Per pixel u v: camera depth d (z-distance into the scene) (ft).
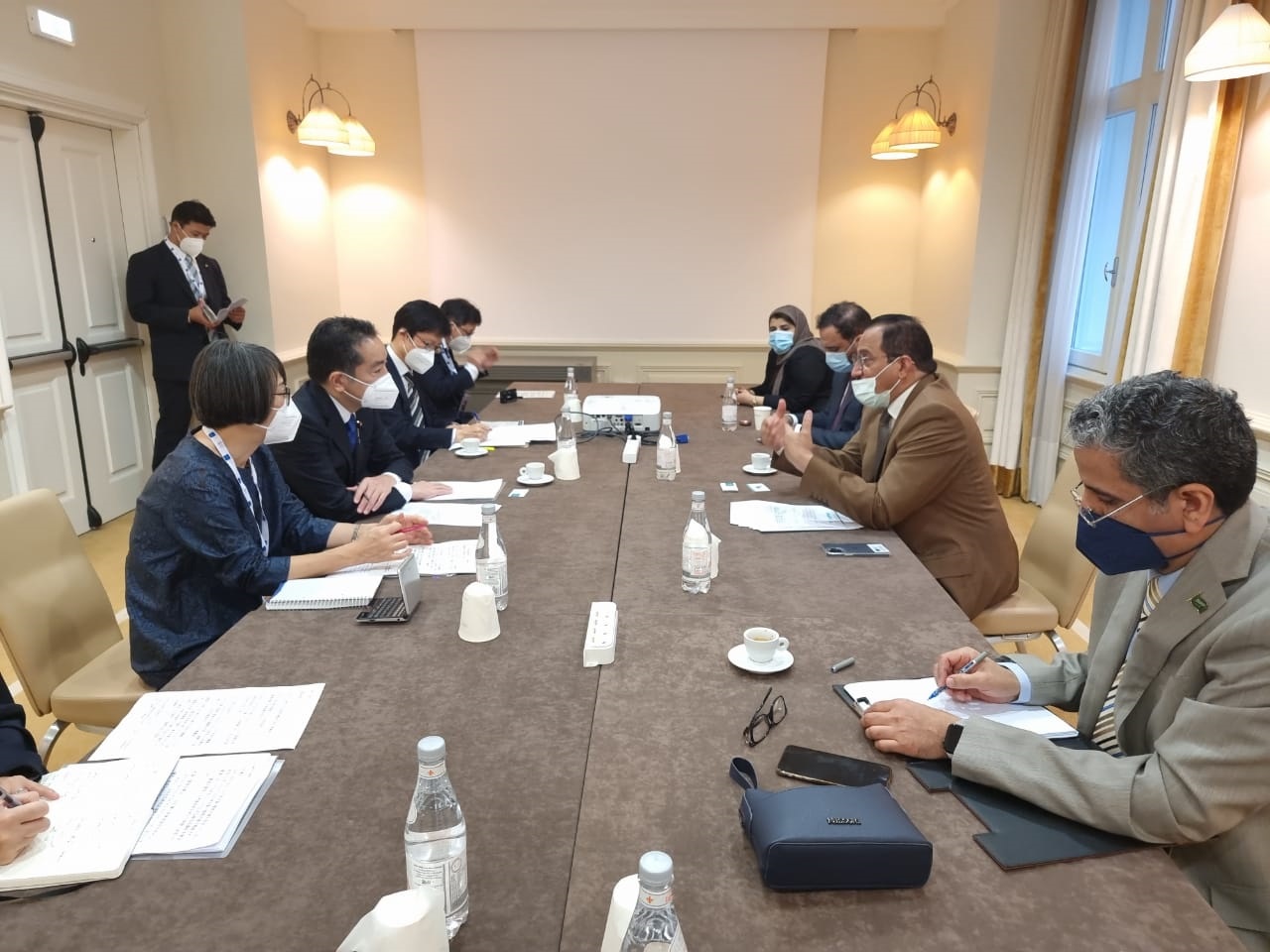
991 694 4.36
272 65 16.05
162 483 5.59
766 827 3.11
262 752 3.88
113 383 14.35
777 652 4.82
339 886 3.05
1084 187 14.21
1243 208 10.59
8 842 3.09
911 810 3.50
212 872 3.12
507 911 2.93
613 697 4.40
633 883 2.57
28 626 5.94
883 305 19.27
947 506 7.34
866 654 4.91
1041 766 3.51
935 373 7.82
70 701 5.80
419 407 12.03
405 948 2.39
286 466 8.01
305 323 17.61
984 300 16.12
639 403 11.55
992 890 3.05
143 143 14.51
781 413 8.29
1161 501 3.50
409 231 19.08
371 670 4.67
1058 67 14.29
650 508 7.88
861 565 6.40
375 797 3.55
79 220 13.48
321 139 15.55
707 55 17.90
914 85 18.12
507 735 4.03
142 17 14.43
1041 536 8.15
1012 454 15.97
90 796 3.48
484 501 8.09
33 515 6.26
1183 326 11.14
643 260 18.94
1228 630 3.39
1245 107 10.37
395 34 18.20
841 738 4.03
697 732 4.07
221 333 14.87
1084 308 15.15
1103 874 3.13
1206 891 3.59
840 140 18.48
